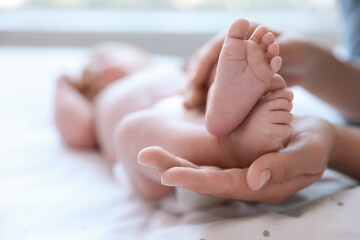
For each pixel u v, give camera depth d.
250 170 0.30
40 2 1.19
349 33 0.67
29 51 1.07
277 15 1.14
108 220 0.39
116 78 0.71
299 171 0.31
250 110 0.32
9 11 1.19
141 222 0.38
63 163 0.55
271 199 0.32
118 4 1.19
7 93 0.80
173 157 0.31
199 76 0.40
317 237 0.31
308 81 0.46
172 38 1.17
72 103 0.63
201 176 0.30
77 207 0.42
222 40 0.39
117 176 0.49
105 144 0.56
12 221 0.39
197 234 0.32
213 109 0.32
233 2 1.16
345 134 0.37
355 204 0.33
